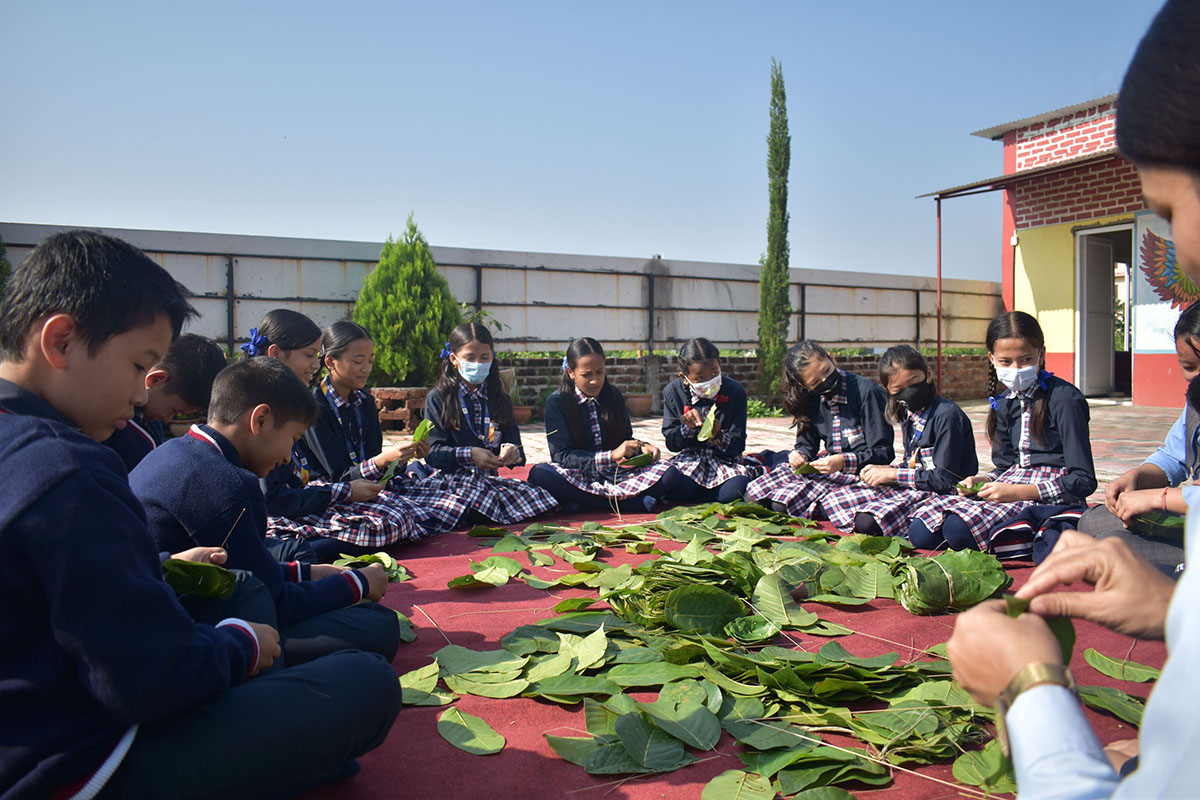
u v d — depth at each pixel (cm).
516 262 1323
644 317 1434
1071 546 103
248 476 204
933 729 179
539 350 1351
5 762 120
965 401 1560
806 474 420
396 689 160
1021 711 79
